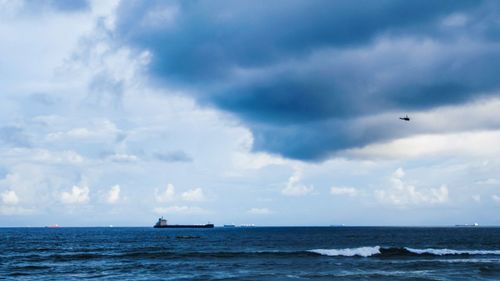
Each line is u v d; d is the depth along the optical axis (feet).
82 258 173.17
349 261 152.46
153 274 120.57
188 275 117.29
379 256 173.17
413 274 116.57
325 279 107.34
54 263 153.99
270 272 122.01
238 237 454.40
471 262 148.15
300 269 129.18
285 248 242.99
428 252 187.52
